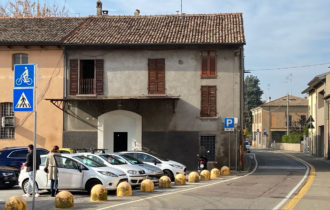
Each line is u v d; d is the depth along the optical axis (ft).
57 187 52.44
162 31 97.81
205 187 59.21
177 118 92.99
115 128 95.40
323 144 148.15
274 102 271.49
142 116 93.61
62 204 41.88
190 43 91.04
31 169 52.70
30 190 52.65
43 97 95.09
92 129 94.22
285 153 180.34
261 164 109.40
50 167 51.83
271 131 268.41
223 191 54.03
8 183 61.87
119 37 95.09
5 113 96.12
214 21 102.63
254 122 308.19
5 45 94.27
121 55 94.53
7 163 72.18
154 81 93.66
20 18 107.96
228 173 81.41
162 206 41.63
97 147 93.61
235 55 92.63
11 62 95.35
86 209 41.09
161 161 72.69
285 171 88.58
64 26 103.04
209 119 92.58
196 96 92.99
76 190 53.78
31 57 95.55
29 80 34.17
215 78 92.73
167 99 90.22
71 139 94.38
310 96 173.99
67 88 94.73
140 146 93.20
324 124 135.85
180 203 43.52
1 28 100.68
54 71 94.99
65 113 94.99
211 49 92.94
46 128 94.99
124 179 55.06
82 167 53.67
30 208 42.42
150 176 63.05
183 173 72.84
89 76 98.58
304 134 186.80
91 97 94.07
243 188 57.41
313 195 49.88
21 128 95.30
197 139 92.38
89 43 92.38
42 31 99.25
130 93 93.91
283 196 48.85
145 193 53.36
